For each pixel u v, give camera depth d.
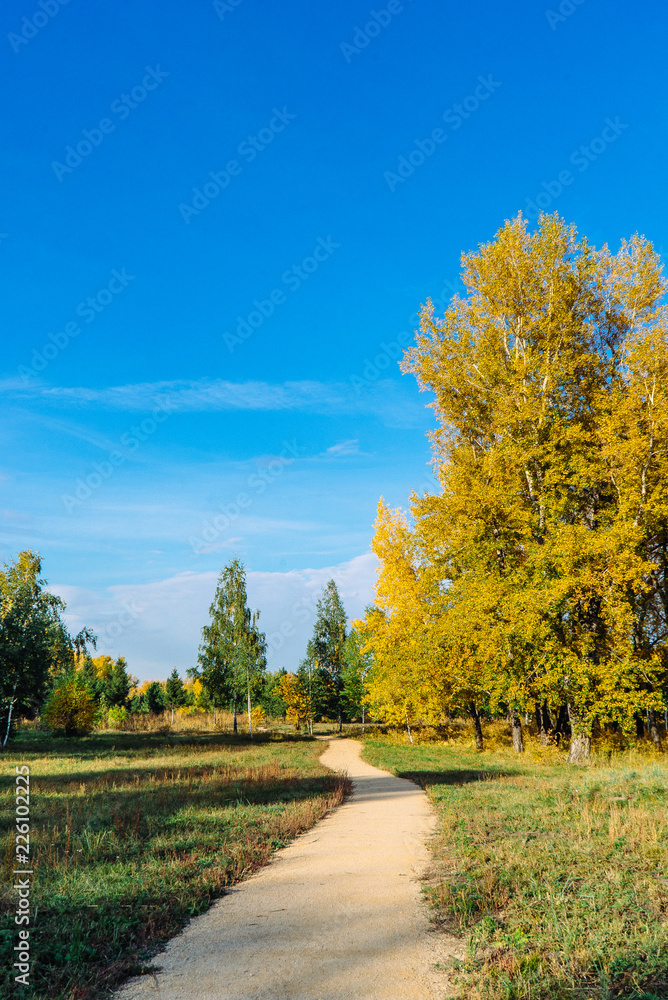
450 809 12.23
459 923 5.72
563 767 19.70
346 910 6.30
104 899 6.66
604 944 4.82
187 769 22.05
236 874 7.91
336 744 42.28
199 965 5.00
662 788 12.24
